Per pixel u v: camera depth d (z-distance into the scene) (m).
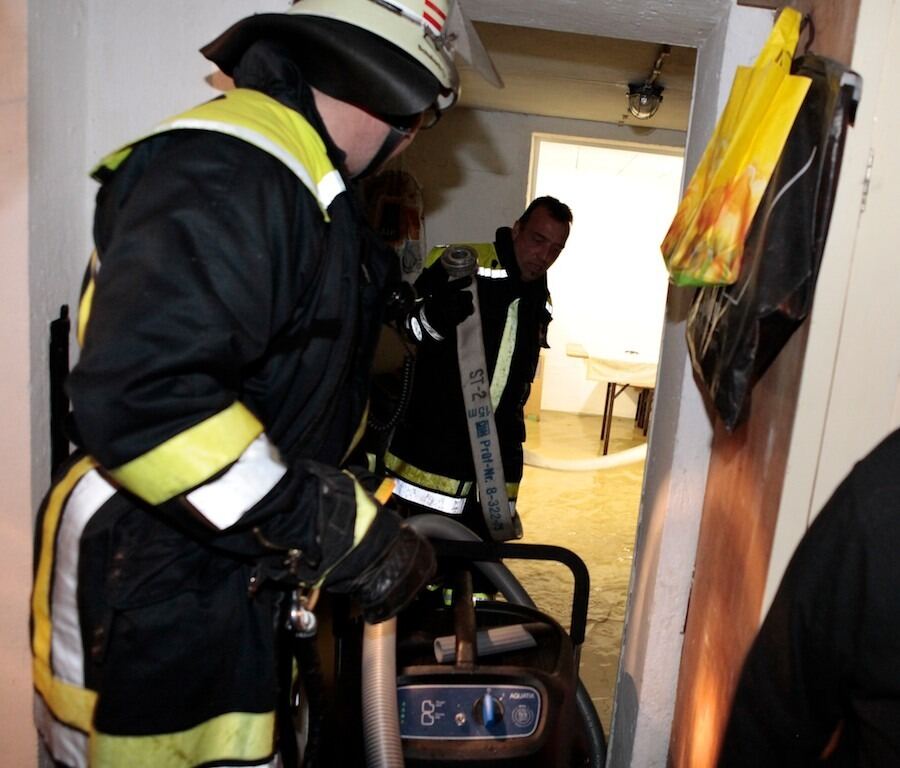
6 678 1.15
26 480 1.09
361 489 0.79
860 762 0.66
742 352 0.93
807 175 0.89
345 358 0.83
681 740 1.41
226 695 0.80
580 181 5.81
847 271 0.91
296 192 0.74
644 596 1.50
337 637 1.07
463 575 1.15
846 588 0.64
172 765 0.77
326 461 0.92
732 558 1.18
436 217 3.84
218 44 0.86
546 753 0.95
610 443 5.18
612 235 5.89
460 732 0.95
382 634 0.94
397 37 0.82
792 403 0.97
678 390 1.35
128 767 0.76
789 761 0.73
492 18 1.35
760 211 0.95
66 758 0.83
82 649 0.78
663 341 1.46
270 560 0.75
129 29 1.20
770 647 0.71
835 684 0.68
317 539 0.73
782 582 0.72
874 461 0.65
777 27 1.00
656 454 1.47
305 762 0.87
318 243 0.76
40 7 1.03
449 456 1.93
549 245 1.88
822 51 0.98
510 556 1.10
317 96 0.84
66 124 1.13
